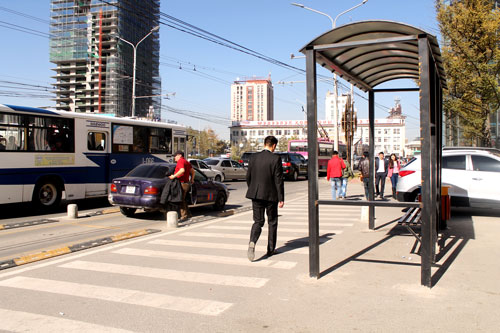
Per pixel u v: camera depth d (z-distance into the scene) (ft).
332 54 20.04
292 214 40.73
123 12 369.50
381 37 18.07
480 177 35.65
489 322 13.14
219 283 17.60
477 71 59.72
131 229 32.09
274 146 22.13
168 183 33.91
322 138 135.44
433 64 20.27
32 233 30.42
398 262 20.75
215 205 42.88
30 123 39.40
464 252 22.72
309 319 13.52
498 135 94.38
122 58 374.84
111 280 18.13
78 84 397.39
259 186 21.31
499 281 17.46
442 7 61.26
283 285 17.20
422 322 13.16
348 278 18.03
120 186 37.14
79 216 38.91
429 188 16.22
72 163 43.29
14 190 38.01
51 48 400.88
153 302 15.31
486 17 57.11
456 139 100.32
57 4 397.39
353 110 96.27
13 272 19.45
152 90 325.83
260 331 12.65
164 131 56.95
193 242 26.32
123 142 49.73
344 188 53.83
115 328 12.96
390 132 322.96
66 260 21.68
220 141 363.97
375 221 35.01
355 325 12.98
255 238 21.39
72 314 14.17
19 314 14.19
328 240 26.61
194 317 13.83
